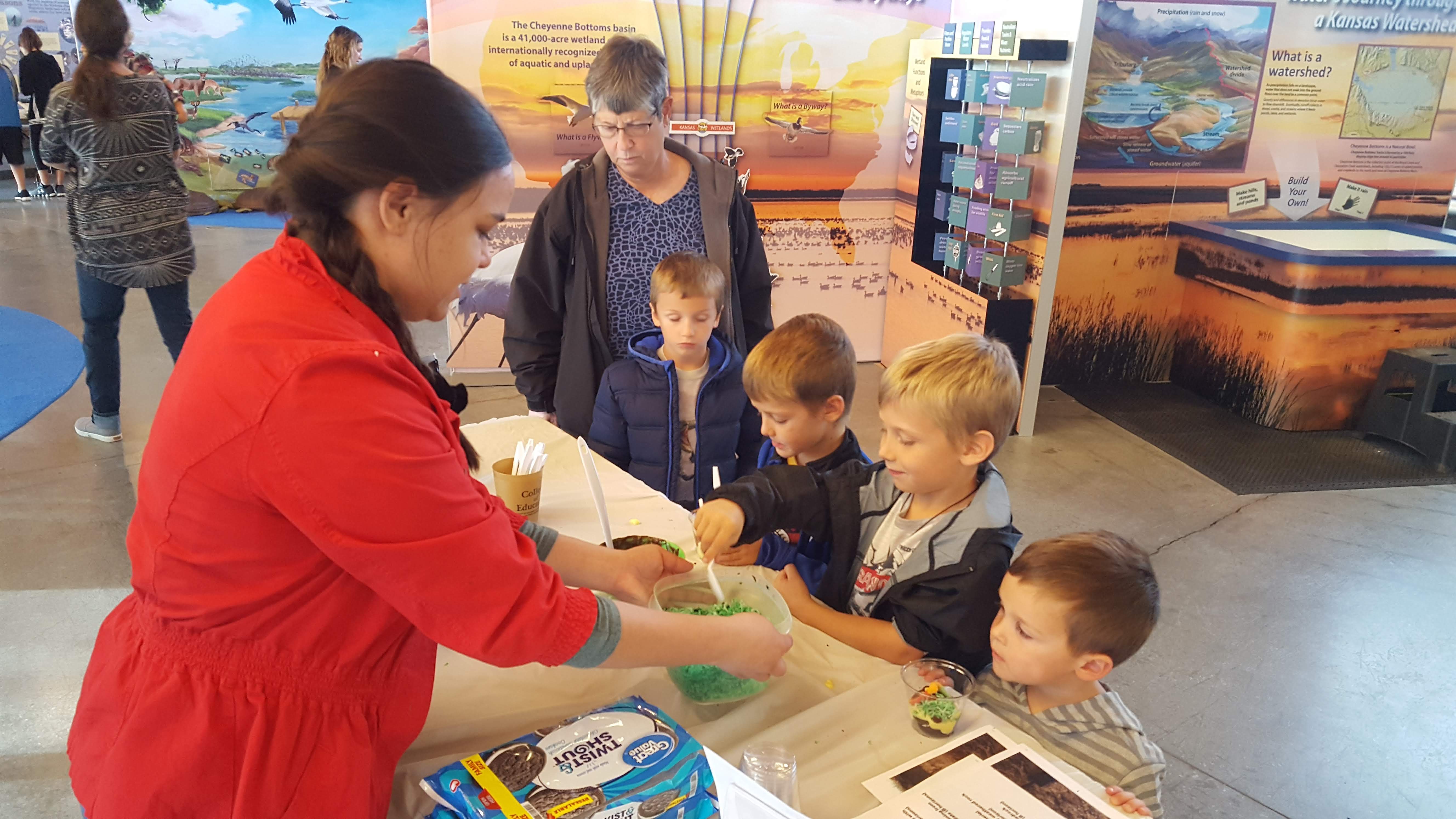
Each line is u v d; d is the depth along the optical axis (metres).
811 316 1.62
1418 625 2.73
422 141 0.77
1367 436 4.18
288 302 0.78
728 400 2.13
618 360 2.33
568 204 2.27
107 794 0.82
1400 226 4.55
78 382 4.46
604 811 0.85
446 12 4.09
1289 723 2.30
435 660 0.97
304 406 0.73
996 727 1.08
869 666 1.23
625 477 1.83
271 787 0.82
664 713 1.05
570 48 4.23
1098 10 4.23
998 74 3.80
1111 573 1.09
